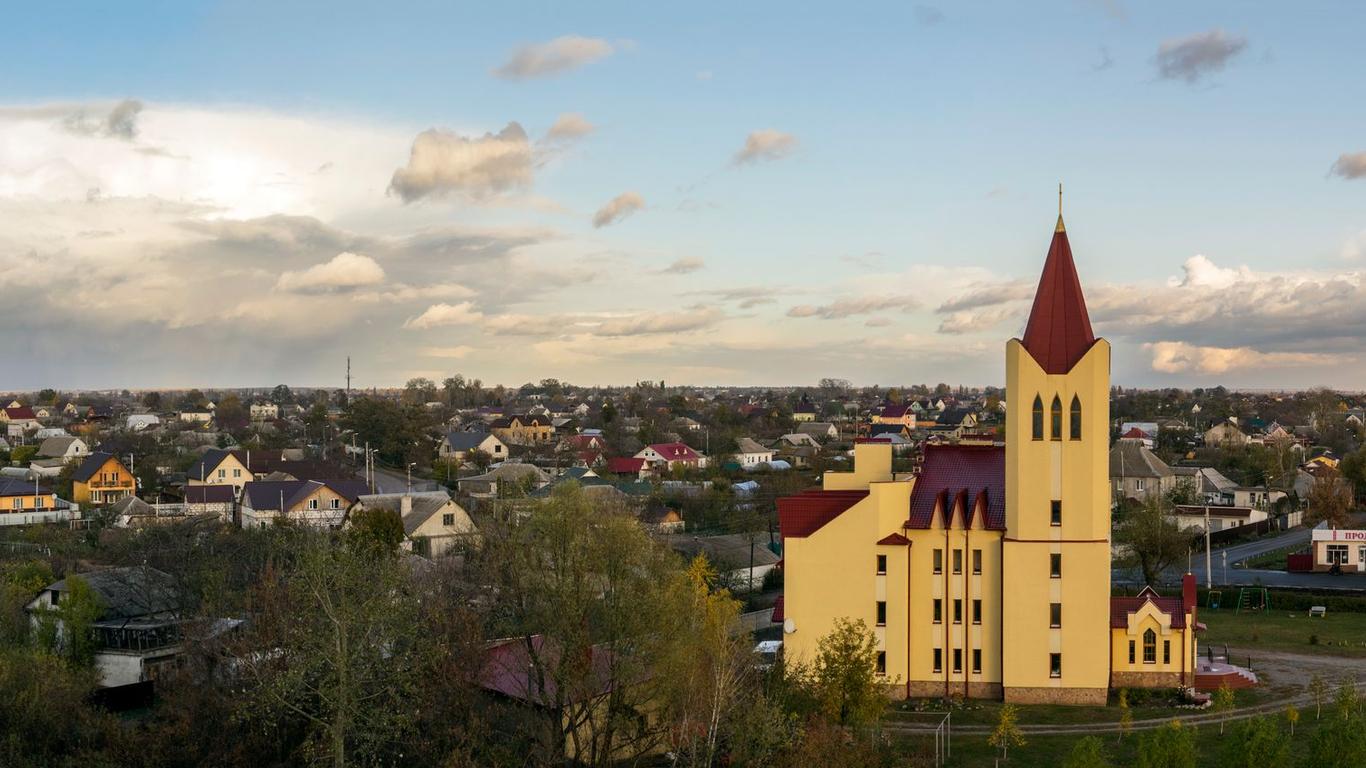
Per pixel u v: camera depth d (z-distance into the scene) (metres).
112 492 191.12
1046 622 77.19
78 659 87.38
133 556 106.69
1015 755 67.44
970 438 89.31
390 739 63.41
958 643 79.19
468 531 131.62
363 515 119.25
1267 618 105.12
